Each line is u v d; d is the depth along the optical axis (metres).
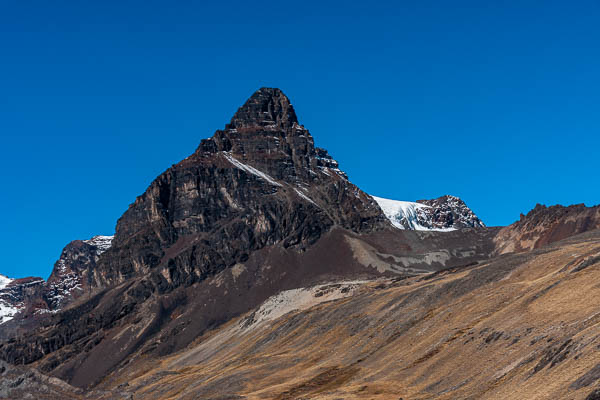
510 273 144.88
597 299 95.50
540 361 83.62
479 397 86.62
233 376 171.25
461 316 126.38
